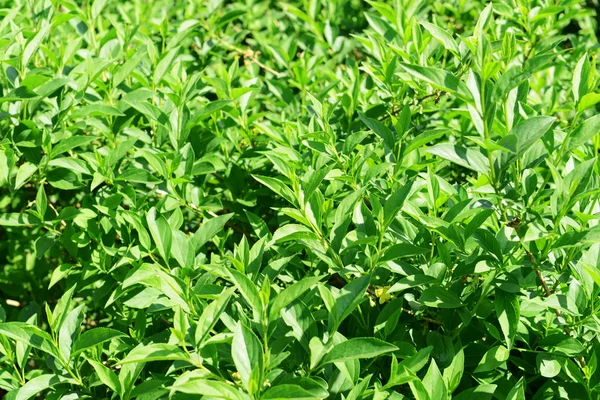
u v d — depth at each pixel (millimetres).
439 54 1435
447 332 1223
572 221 1171
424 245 1232
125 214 1308
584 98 1131
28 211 1351
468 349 1220
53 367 1267
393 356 1098
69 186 1378
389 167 1300
